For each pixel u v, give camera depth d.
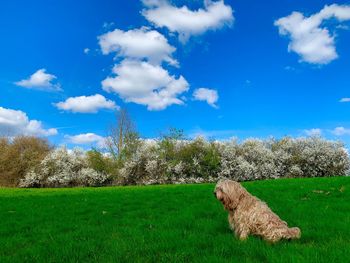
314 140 54.19
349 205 14.25
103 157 55.53
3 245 10.30
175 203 17.97
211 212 14.16
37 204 20.12
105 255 8.67
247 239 8.78
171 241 9.61
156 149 52.84
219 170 51.84
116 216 14.95
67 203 20.17
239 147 54.50
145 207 17.22
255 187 23.80
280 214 13.05
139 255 8.58
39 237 11.34
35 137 60.75
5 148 59.03
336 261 7.32
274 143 57.44
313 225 11.00
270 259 7.59
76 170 55.41
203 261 7.83
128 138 56.38
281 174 53.91
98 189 34.62
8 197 25.30
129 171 52.53
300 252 7.89
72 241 10.14
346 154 52.84
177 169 50.22
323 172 53.56
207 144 52.12
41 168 55.25
